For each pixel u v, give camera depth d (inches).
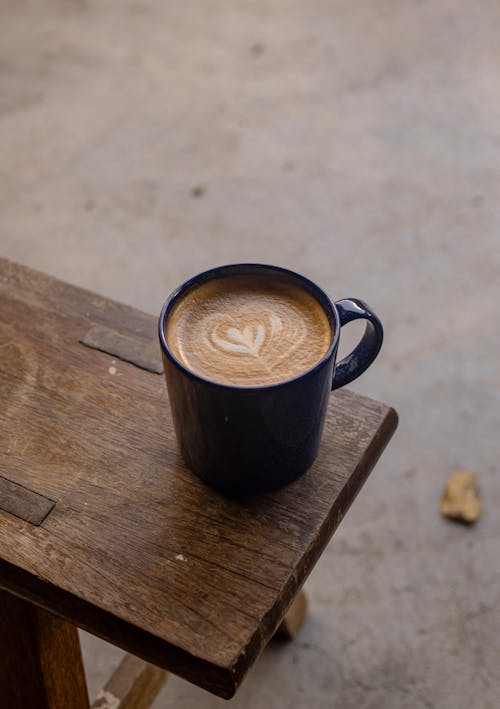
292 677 35.3
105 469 22.9
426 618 36.8
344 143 61.9
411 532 39.4
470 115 64.2
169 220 55.9
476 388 45.4
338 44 71.5
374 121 63.8
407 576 38.0
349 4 76.3
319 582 37.9
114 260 53.1
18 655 24.4
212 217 56.2
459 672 35.4
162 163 60.3
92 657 36.1
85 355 25.3
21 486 22.6
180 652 20.2
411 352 47.2
